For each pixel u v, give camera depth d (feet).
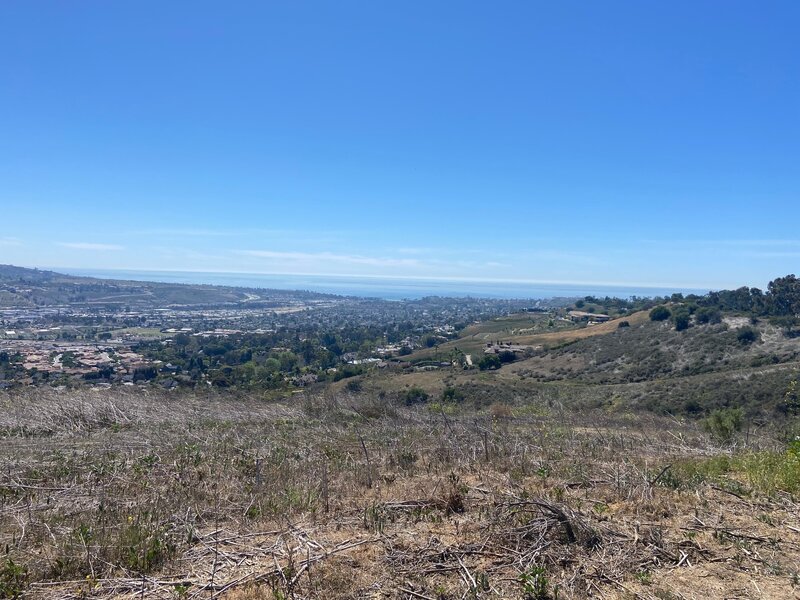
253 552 13.51
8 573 11.91
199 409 41.86
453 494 17.06
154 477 20.65
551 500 16.87
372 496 18.22
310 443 28.68
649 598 11.59
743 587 12.10
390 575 12.39
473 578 12.22
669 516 16.47
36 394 42.42
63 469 21.30
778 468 20.62
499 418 41.55
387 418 38.81
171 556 13.14
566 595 11.62
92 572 12.05
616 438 31.30
